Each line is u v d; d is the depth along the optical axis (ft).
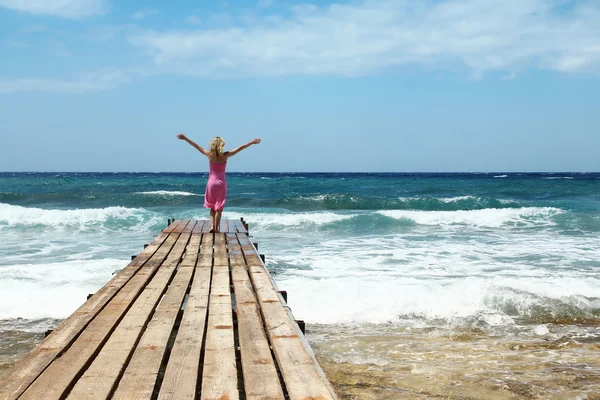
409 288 26.86
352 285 27.58
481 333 21.17
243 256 24.63
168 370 9.69
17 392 8.38
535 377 16.24
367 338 20.33
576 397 14.75
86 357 10.19
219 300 15.61
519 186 132.16
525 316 23.56
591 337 20.71
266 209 73.97
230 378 9.27
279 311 14.28
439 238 48.26
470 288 26.37
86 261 34.01
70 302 24.08
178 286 17.70
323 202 83.87
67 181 163.63
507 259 36.94
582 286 27.61
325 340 20.02
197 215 63.26
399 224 56.75
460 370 16.84
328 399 8.34
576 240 46.83
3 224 52.31
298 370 9.71
